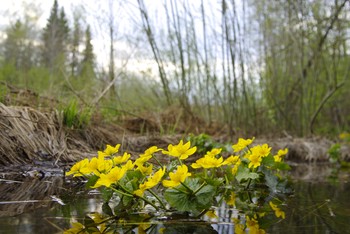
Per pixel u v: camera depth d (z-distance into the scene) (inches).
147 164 64.6
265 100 219.1
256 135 183.8
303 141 178.1
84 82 176.4
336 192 73.1
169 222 44.7
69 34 221.0
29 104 111.2
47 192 62.1
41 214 46.1
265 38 199.6
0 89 107.4
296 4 194.5
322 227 43.0
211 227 42.6
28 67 234.7
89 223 42.8
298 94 209.2
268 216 49.2
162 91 193.5
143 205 53.2
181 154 55.4
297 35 201.9
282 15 200.5
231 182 76.5
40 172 80.6
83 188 66.8
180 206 48.7
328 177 103.3
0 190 62.2
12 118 90.7
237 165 70.9
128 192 50.3
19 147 86.9
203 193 49.8
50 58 229.6
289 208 55.2
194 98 194.2
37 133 93.0
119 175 47.7
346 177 103.0
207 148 116.3
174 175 47.9
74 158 92.3
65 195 59.8
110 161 54.1
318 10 203.5
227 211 52.0
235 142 154.5
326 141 196.4
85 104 121.3
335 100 261.1
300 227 43.2
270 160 73.2
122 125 144.3
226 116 179.0
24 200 55.0
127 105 173.8
